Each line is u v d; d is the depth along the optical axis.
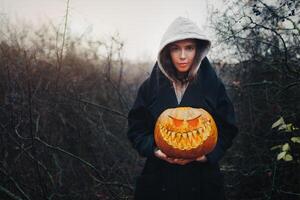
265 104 4.36
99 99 5.54
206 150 2.41
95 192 4.07
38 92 4.34
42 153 4.08
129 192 4.25
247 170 4.11
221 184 2.51
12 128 3.83
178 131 2.38
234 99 4.66
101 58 5.78
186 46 2.44
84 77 5.54
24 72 4.18
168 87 2.55
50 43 5.16
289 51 4.01
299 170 3.70
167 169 2.49
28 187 3.60
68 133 4.57
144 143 2.53
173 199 2.46
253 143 4.24
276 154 3.80
